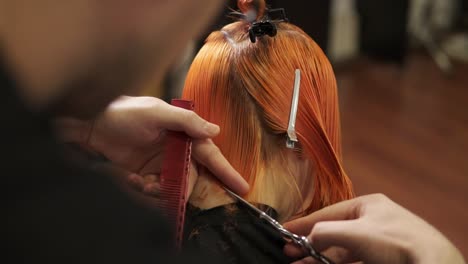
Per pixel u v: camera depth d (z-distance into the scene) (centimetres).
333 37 270
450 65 283
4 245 26
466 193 204
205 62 65
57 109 31
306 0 211
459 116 246
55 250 27
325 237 53
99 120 60
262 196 63
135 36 31
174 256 31
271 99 63
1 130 26
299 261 59
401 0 268
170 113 60
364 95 258
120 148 61
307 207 66
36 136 27
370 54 282
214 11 35
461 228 190
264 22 63
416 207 197
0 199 26
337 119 68
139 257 29
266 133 63
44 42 28
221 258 59
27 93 27
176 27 33
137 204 31
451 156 221
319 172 66
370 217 54
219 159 62
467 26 311
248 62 63
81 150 48
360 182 206
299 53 64
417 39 295
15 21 27
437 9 305
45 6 27
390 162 217
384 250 51
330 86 67
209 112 64
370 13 276
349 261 56
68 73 29
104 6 29
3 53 26
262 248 60
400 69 277
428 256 50
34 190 27
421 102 254
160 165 62
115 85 32
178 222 56
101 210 28
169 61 34
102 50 30
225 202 62
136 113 60
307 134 64
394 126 238
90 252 28
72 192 28
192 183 62
